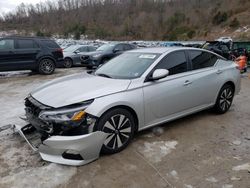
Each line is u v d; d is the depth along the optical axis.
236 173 3.07
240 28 63.28
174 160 3.34
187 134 4.11
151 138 3.94
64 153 3.06
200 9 88.00
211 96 4.73
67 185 2.83
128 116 3.51
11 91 7.43
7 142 3.78
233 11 74.50
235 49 13.66
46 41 10.76
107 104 3.25
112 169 3.12
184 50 4.42
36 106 3.31
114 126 3.39
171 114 4.11
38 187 2.79
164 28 86.69
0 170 3.09
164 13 94.62
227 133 4.18
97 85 3.56
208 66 4.73
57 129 3.06
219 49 13.84
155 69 3.89
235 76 5.15
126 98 3.45
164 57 4.09
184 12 90.06
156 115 3.89
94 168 3.13
